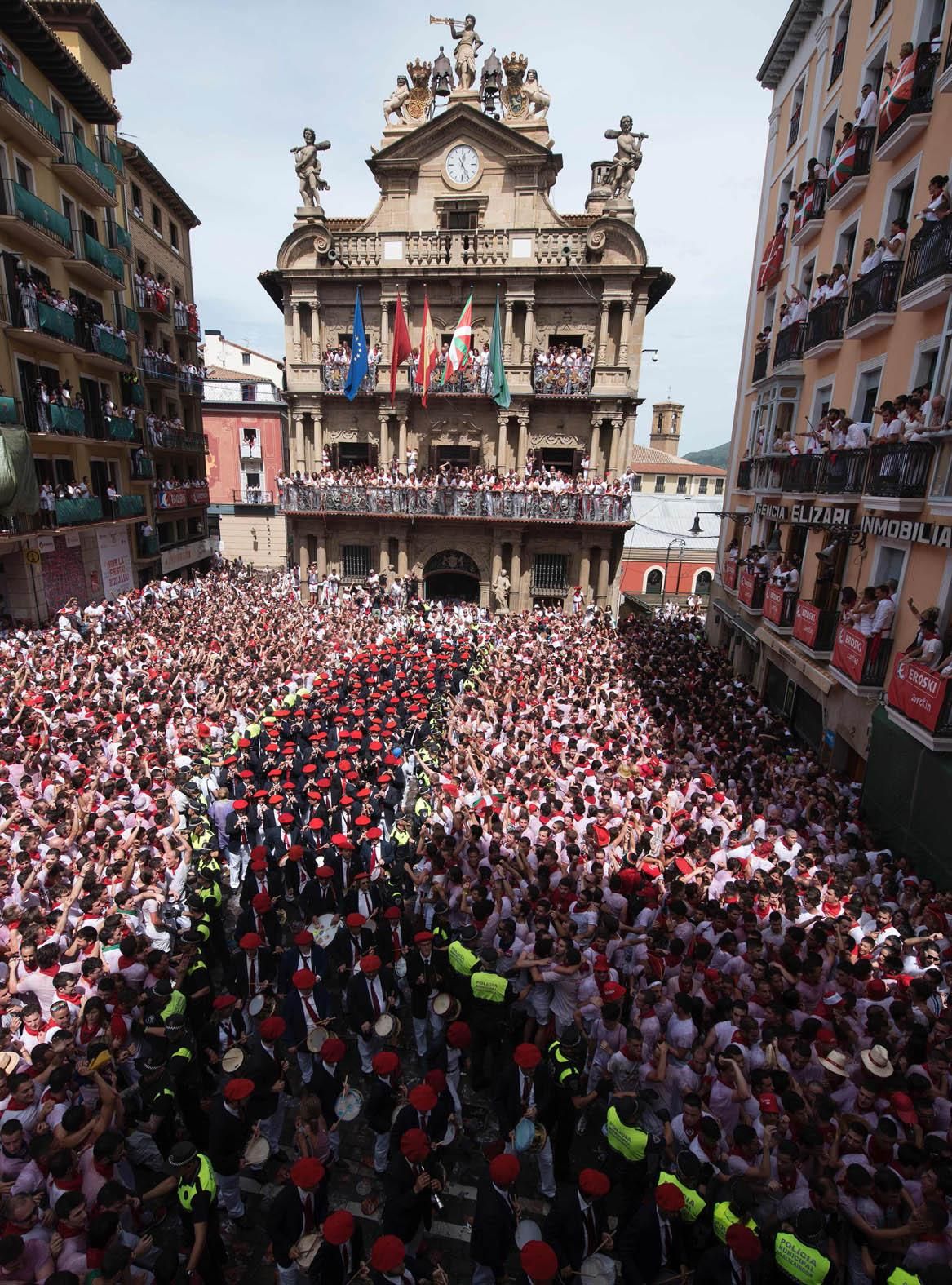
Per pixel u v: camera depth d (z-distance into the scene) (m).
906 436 12.99
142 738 13.45
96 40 27.34
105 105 25.86
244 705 16.02
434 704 18.09
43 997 7.52
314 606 28.55
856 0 17.19
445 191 30.39
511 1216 5.77
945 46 12.83
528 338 30.34
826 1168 5.98
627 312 29.44
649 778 13.25
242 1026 9.04
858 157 15.95
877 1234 5.48
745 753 14.91
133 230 32.03
